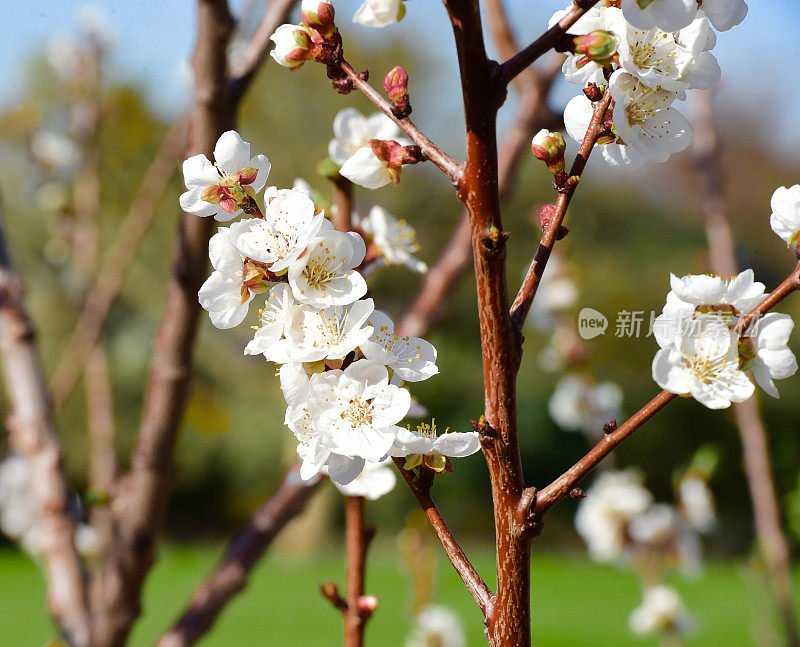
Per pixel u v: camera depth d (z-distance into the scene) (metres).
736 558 7.36
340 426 0.77
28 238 4.88
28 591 5.73
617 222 6.51
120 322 7.13
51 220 1.67
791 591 1.47
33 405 1.07
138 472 1.02
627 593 5.63
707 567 6.54
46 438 1.07
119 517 1.04
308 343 0.78
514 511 0.77
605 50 0.77
